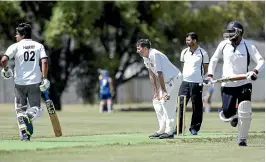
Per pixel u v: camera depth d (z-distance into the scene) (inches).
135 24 4857.3
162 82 1806.1
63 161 1306.6
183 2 4987.7
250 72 1619.1
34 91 1761.8
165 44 4869.6
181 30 5113.2
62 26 4655.5
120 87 7101.4
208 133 2202.3
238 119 1638.8
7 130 2388.0
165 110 1846.7
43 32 4901.6
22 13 4884.4
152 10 4943.4
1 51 5177.2
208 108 4736.7
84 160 1322.6
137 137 1953.7
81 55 5251.0
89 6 4662.9
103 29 5049.2
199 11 5078.7
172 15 4955.7
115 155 1409.9
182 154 1438.2
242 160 1344.7
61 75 5305.1
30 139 1844.2
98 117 3602.4
